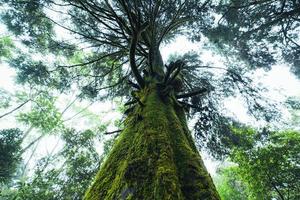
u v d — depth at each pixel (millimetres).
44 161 12023
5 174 12070
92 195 1864
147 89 4082
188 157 2227
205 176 1980
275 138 8695
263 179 8266
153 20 6258
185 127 3262
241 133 8820
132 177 1763
